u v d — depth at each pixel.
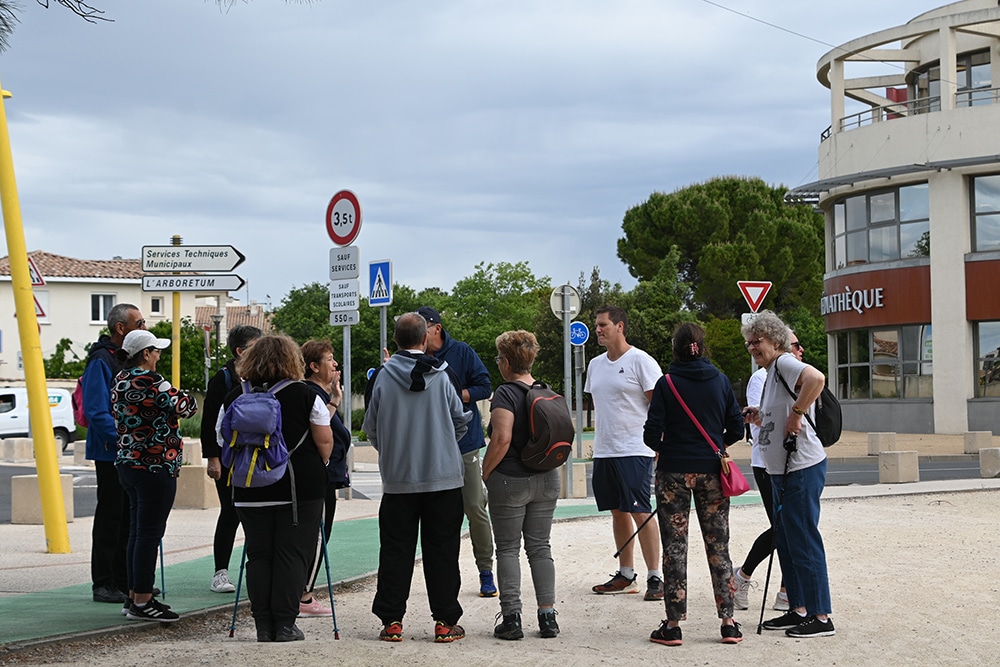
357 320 14.59
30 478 13.94
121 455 7.44
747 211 58.78
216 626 7.64
